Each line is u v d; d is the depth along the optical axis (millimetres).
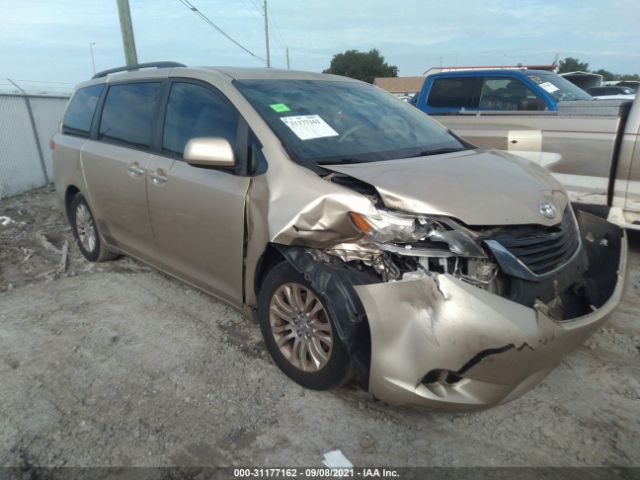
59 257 5598
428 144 3617
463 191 2686
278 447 2611
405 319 2375
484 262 2465
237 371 3273
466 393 2398
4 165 9805
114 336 3777
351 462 2508
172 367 3348
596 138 5039
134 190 4027
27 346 3682
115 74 4773
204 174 3400
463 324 2281
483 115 6012
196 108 3648
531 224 2656
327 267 2701
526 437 2645
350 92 3963
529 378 2441
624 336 3613
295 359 3047
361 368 2590
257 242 3006
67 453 2602
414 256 2471
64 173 5094
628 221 5031
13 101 10078
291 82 3762
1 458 2576
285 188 2863
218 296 3588
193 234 3527
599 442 2596
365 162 3070
